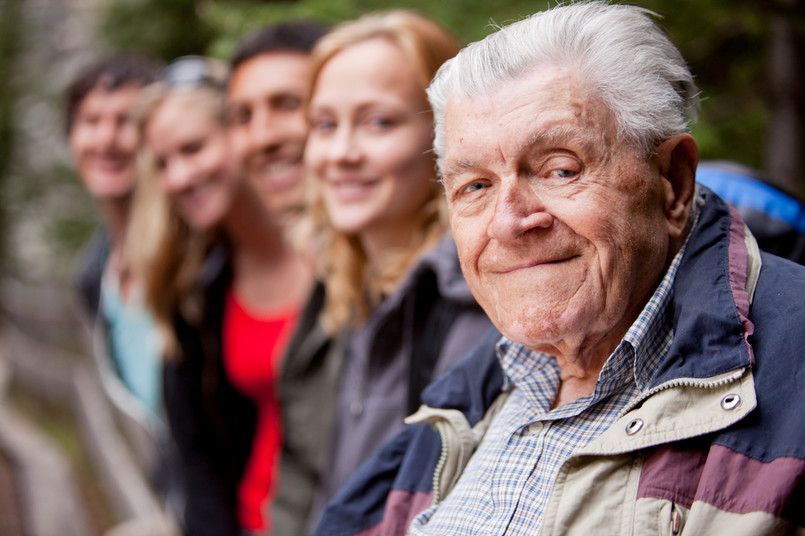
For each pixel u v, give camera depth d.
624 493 1.13
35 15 15.48
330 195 2.27
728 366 1.11
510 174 1.22
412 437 1.57
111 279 4.02
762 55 3.77
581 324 1.21
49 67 15.36
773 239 1.69
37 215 14.09
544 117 1.19
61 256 11.84
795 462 1.03
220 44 4.49
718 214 1.27
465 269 1.31
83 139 4.07
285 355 2.57
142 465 5.89
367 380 2.17
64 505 7.23
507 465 1.31
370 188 2.19
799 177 3.46
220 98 3.07
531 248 1.21
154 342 3.81
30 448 10.09
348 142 2.18
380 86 2.15
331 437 2.29
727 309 1.15
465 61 1.27
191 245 3.23
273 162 2.77
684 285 1.23
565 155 1.20
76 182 12.23
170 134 3.03
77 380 10.66
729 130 3.72
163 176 3.16
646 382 1.23
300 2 4.21
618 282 1.20
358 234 2.36
